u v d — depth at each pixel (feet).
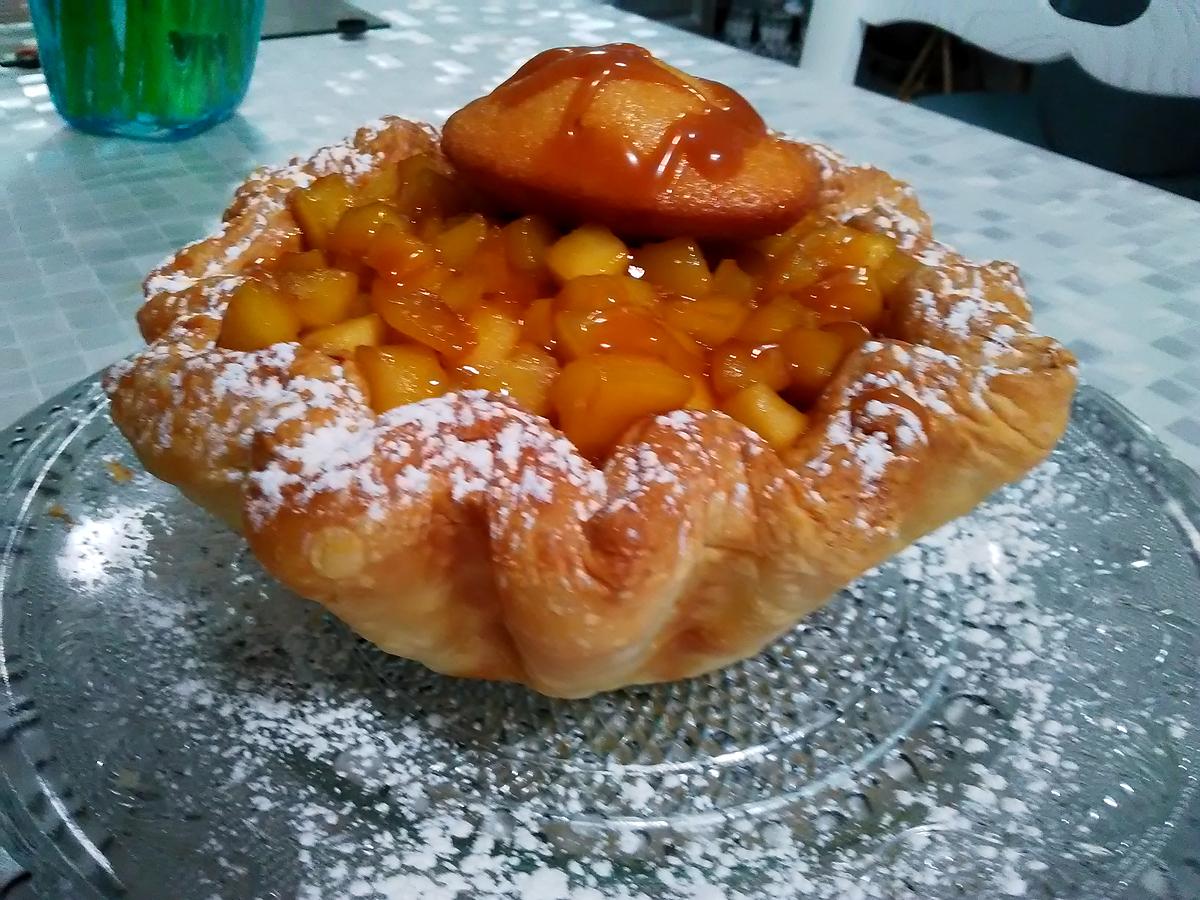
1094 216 1.17
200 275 0.68
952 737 0.56
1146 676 0.60
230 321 0.57
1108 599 0.66
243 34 1.25
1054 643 0.63
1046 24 1.47
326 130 1.29
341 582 0.49
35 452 0.70
